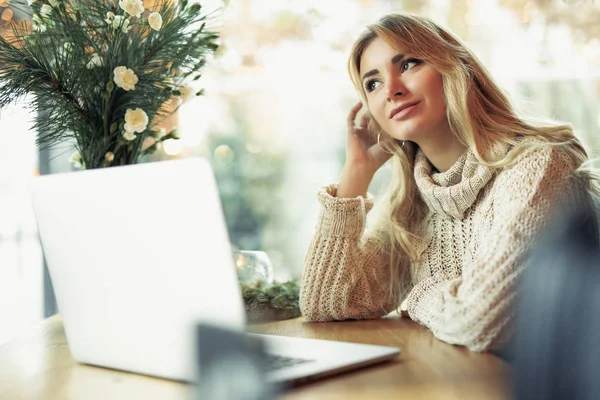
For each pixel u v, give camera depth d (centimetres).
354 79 168
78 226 104
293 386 90
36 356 120
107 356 105
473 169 149
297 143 373
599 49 321
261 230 375
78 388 96
